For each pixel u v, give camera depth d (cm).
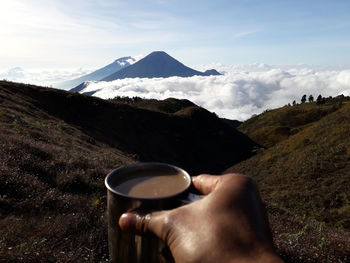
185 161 6575
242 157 8219
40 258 309
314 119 12350
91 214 475
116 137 5175
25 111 3197
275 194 3033
